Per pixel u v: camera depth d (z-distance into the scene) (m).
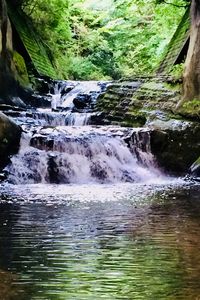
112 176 14.15
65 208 8.16
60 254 5.16
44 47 25.11
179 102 16.45
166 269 4.58
